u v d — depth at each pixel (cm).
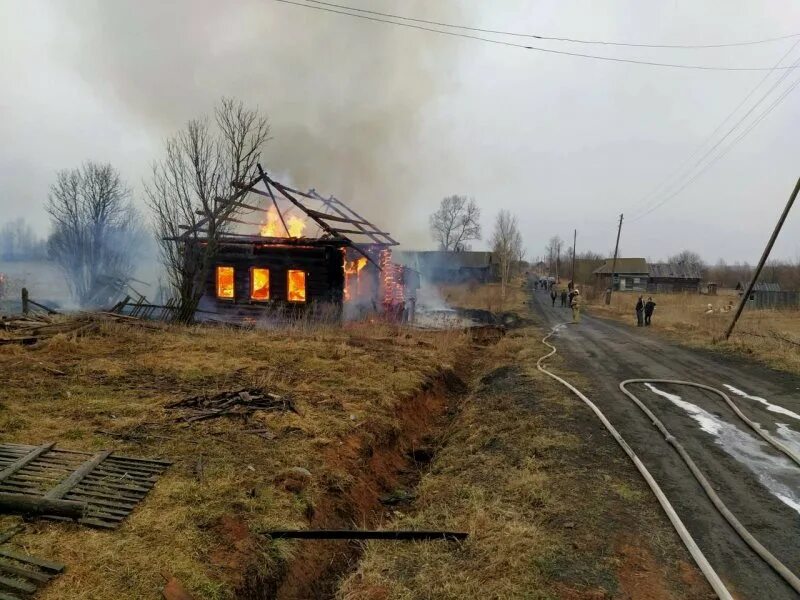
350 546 516
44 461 525
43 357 1002
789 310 3550
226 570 392
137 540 407
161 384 877
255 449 623
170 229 1791
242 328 1650
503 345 1697
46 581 345
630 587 375
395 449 793
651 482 546
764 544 431
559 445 670
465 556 433
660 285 7325
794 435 715
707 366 1280
